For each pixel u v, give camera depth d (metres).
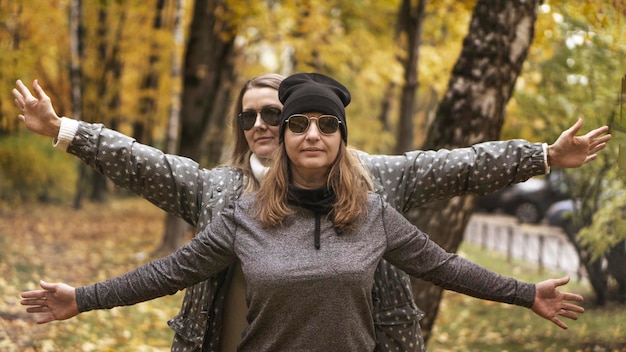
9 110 13.84
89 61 20.80
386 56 13.82
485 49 5.32
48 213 19.66
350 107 19.27
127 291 2.72
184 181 3.04
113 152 2.94
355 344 2.61
